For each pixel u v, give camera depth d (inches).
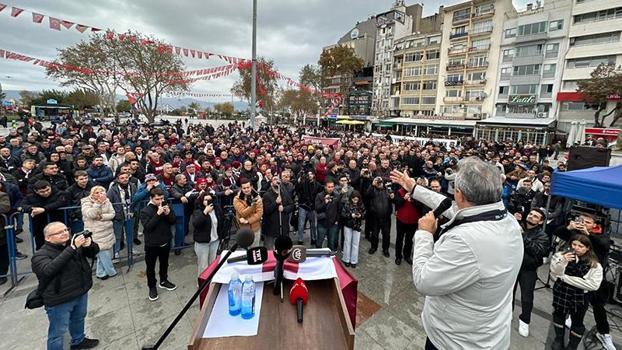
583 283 128.8
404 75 1984.5
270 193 213.3
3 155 289.3
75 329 120.6
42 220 183.3
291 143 634.2
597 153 307.7
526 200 259.1
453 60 1728.6
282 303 73.4
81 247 115.7
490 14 1557.6
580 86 1173.1
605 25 1235.2
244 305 68.6
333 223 215.6
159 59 981.2
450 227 65.7
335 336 63.3
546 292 186.4
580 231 164.9
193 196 225.0
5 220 162.6
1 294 158.4
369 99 2384.4
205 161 293.7
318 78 2197.3
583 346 138.7
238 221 186.9
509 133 1396.4
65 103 2197.3
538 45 1413.6
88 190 217.8
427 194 85.2
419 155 423.8
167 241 162.6
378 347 131.5
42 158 303.3
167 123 1185.4
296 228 272.1
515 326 150.6
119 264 195.9
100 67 952.9
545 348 135.6
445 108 1772.9
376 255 228.8
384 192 225.5
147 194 207.6
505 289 60.1
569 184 187.0
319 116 2237.9
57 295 109.3
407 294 174.7
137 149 358.9
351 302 93.0
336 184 253.0
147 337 131.4
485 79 1601.9
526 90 1462.8
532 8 1547.7
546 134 1294.3
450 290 58.9
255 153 390.6
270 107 2174.0
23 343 125.3
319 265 83.0
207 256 177.0
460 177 64.2
